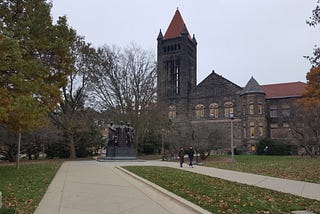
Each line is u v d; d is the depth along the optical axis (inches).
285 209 390.6
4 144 1587.1
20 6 817.5
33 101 713.0
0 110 641.6
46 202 438.0
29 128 772.6
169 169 991.6
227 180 692.1
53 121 1813.5
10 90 722.8
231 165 1205.7
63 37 882.1
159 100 2143.2
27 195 482.6
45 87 811.4
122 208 407.2
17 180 665.0
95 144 2252.7
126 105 2037.4
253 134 3014.3
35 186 584.4
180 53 3474.4
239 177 754.2
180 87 3405.5
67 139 1951.3
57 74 882.8
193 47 3695.9
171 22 3683.6
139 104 2047.2
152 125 2060.8
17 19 812.0
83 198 473.4
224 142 1883.6
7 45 662.5
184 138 1865.2
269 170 947.3
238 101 3176.7
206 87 3336.6
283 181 671.8
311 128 1824.6
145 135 2210.9
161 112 2096.5
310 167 1027.3
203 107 3312.0
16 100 692.1
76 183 642.8
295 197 474.9
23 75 722.8
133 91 2037.4
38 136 1568.7
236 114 3157.0
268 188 569.0
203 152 1733.5
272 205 413.4
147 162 1486.2
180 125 2139.5
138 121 2028.8
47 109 804.0
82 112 1940.2
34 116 733.9
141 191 547.8
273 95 3233.3
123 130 1692.9
